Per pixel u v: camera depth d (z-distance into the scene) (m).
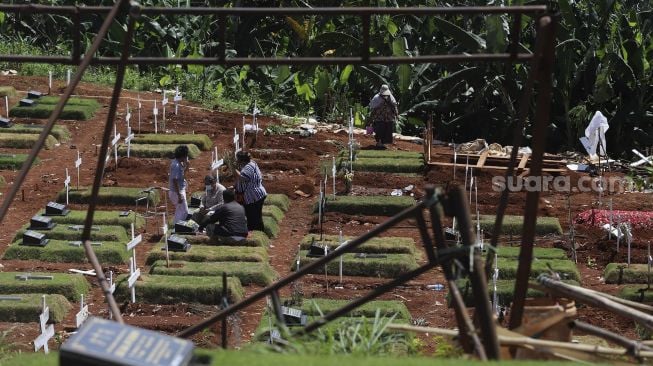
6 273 26.52
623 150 44.72
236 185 30.95
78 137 39.03
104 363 9.83
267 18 50.66
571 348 13.12
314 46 45.56
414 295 26.59
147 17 47.62
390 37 45.72
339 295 26.28
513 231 31.28
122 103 42.91
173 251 28.52
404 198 33.72
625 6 44.59
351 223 32.38
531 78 13.71
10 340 22.92
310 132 41.19
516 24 14.80
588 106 44.59
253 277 27.08
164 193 34.34
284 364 11.85
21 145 37.69
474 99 45.06
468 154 38.72
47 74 45.69
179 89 45.75
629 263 28.52
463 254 12.62
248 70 48.72
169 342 10.28
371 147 40.12
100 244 28.91
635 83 43.03
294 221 32.81
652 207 34.22
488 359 12.50
